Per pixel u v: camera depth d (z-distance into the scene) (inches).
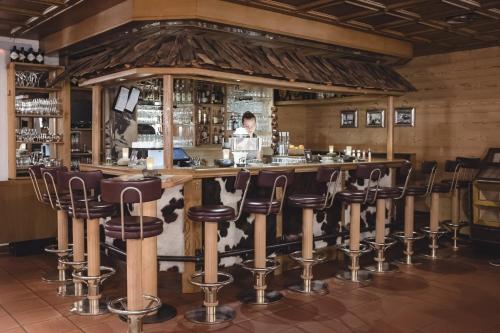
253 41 233.6
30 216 256.2
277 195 221.0
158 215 193.0
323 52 261.1
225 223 207.2
